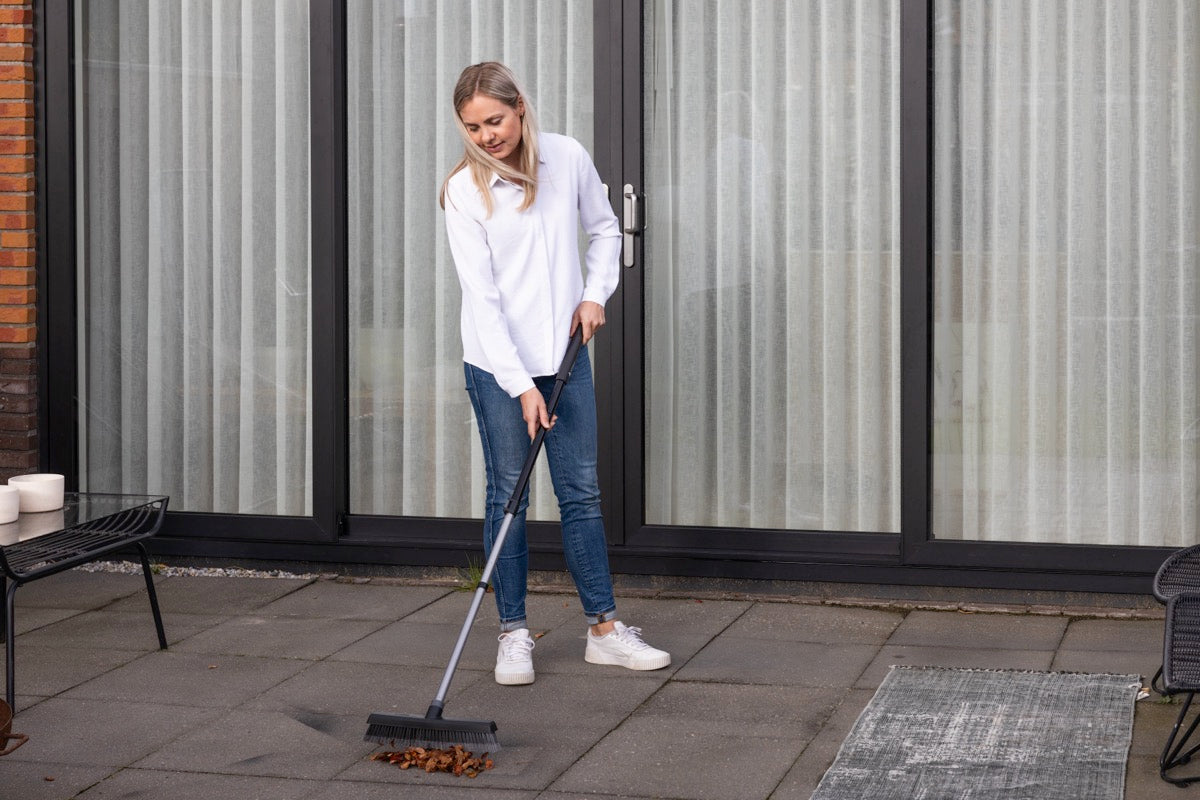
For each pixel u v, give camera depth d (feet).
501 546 11.69
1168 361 14.43
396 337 16.42
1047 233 14.61
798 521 15.43
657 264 15.56
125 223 16.94
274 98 16.47
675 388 15.62
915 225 14.66
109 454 17.13
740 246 15.37
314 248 16.30
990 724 11.05
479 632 13.99
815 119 15.07
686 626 14.08
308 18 16.29
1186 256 14.33
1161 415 14.48
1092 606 14.38
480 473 16.33
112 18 16.75
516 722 11.42
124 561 16.90
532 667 12.39
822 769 10.30
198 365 16.90
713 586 15.33
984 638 13.46
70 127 16.75
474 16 15.89
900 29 14.61
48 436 17.02
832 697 11.85
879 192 14.98
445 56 16.02
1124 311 14.51
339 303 16.33
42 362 16.97
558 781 10.18
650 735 11.06
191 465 16.99
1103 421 14.62
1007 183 14.65
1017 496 14.85
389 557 16.19
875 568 14.88
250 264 16.67
